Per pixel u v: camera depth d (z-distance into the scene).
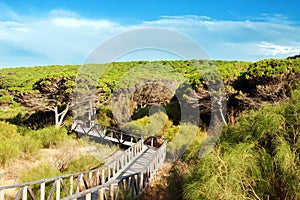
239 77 12.19
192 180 4.97
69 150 9.92
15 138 11.05
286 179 4.13
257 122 4.98
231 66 14.21
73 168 8.34
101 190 5.20
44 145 11.06
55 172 7.47
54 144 11.18
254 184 4.20
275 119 4.72
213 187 4.05
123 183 5.80
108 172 7.53
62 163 8.63
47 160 8.98
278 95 10.34
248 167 4.32
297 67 10.33
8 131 12.30
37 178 6.86
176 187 5.74
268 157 4.43
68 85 13.88
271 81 10.50
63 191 6.18
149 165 7.26
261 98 10.68
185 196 4.77
